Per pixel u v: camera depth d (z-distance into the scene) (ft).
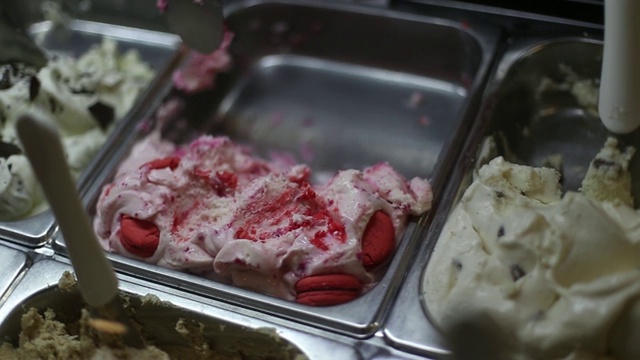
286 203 3.69
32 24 5.42
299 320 3.27
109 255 3.67
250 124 4.83
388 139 4.58
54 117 4.55
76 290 3.49
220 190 3.91
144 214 3.67
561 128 4.32
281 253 3.42
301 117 4.83
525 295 3.02
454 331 3.03
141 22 5.29
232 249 3.43
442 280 3.25
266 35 5.10
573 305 2.95
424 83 4.84
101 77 4.85
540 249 3.05
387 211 3.59
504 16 4.44
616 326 2.94
